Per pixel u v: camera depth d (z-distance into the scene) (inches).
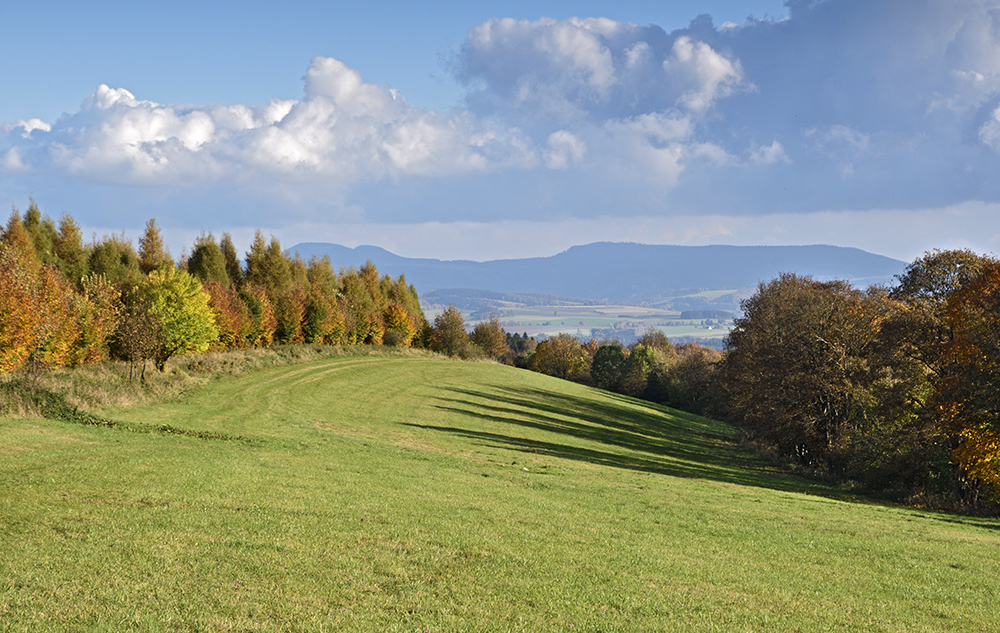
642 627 359.3
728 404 2738.7
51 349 1403.8
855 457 1611.7
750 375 2320.4
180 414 1389.0
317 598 362.3
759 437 2568.9
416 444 1400.1
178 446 943.0
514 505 714.2
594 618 368.8
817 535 706.2
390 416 1843.0
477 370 3673.7
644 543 576.1
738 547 601.6
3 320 1134.4
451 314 4569.4
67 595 338.0
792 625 390.3
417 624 337.7
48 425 995.9
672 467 1584.6
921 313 1600.6
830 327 1948.8
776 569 530.3
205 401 1614.2
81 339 1531.7
